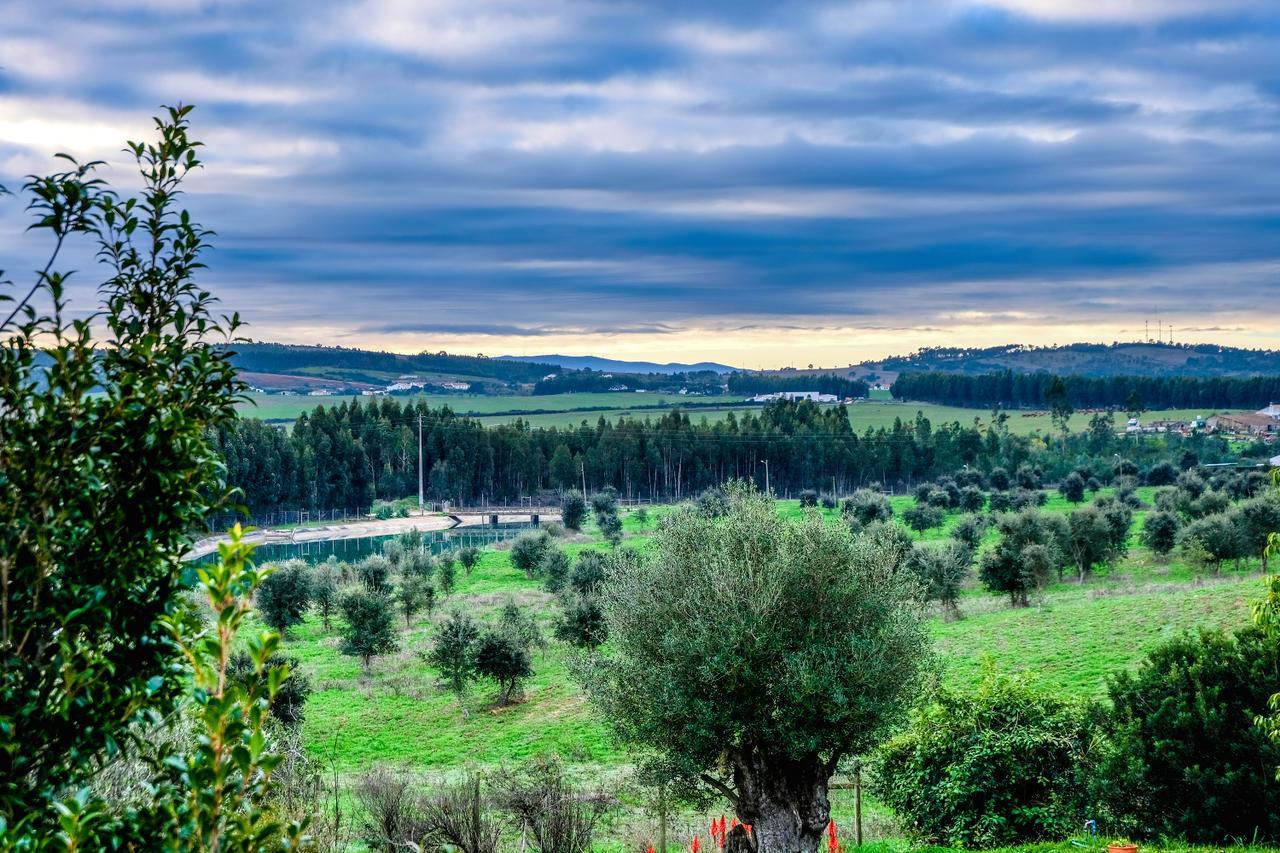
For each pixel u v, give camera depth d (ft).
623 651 77.10
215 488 20.84
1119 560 296.92
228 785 16.03
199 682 16.14
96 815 15.98
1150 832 72.28
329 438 613.93
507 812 64.23
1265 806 66.28
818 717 68.80
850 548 73.46
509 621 191.83
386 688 180.04
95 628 18.66
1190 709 70.85
